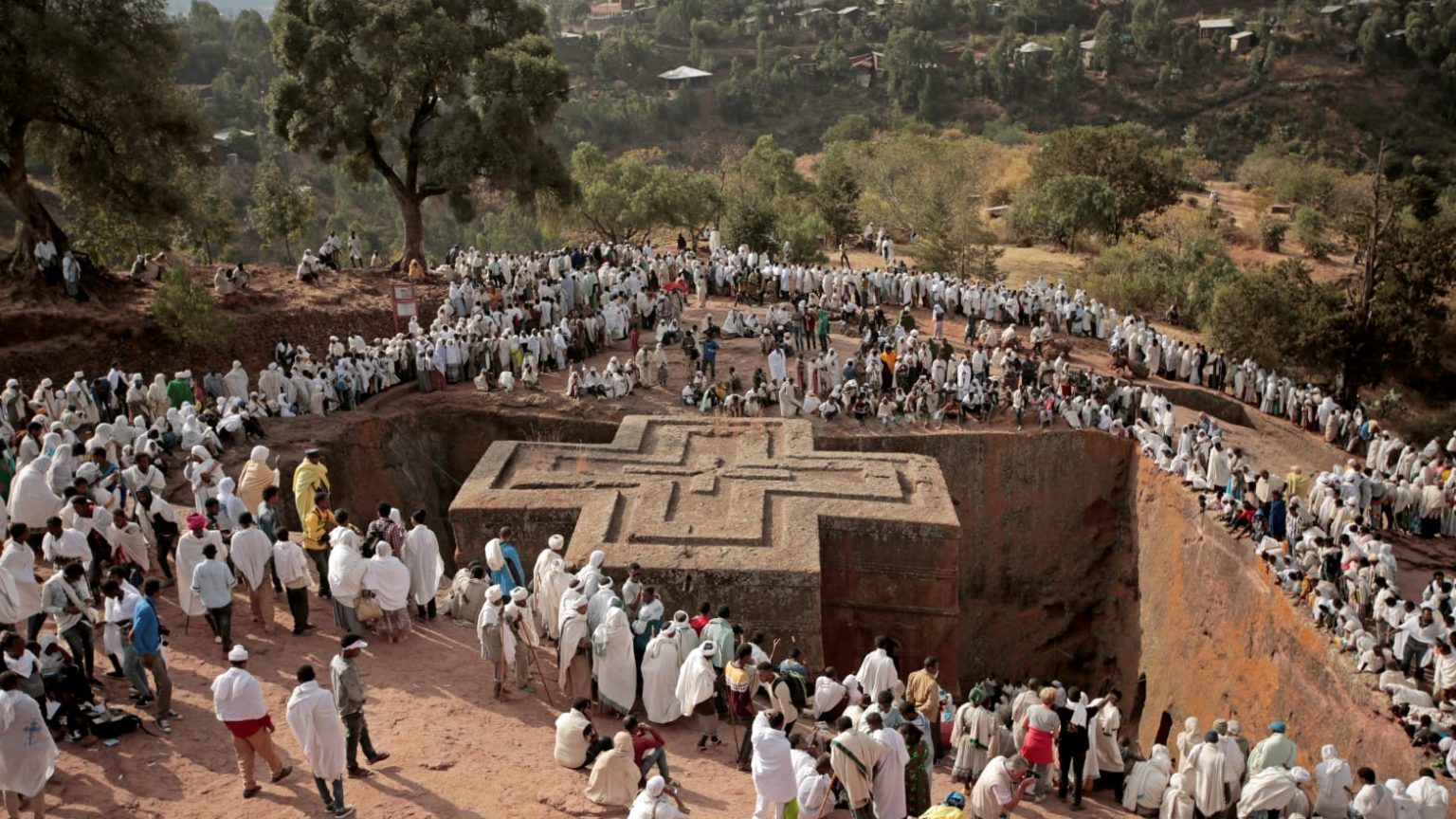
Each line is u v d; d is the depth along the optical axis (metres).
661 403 35.12
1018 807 18.02
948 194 69.62
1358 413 37.44
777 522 25.83
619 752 15.48
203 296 35.12
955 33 189.38
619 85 173.62
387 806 15.16
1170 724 30.41
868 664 18.98
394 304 37.88
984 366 36.97
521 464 28.73
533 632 20.47
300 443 29.20
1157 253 64.81
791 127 160.12
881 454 29.91
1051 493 34.25
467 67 44.19
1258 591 27.03
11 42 33.44
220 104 148.75
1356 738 22.38
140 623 15.88
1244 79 160.75
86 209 38.47
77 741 15.84
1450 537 31.39
